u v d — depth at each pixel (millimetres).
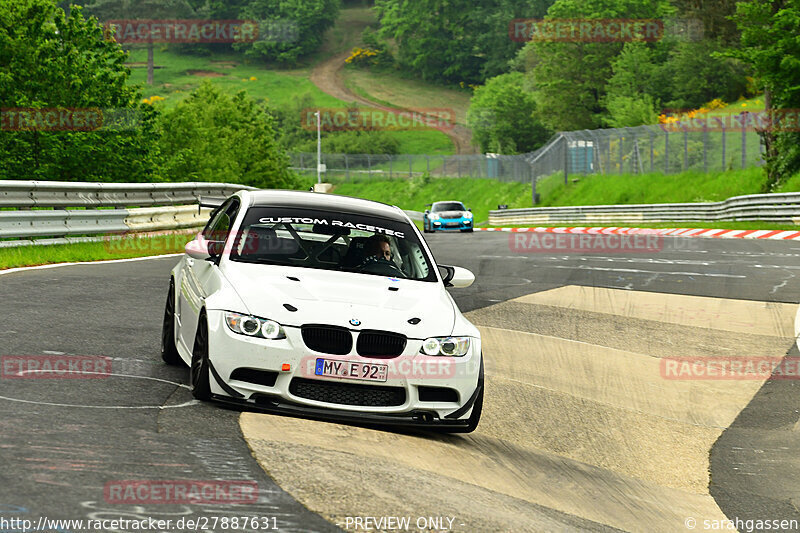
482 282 28891
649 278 30141
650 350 19344
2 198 29328
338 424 10664
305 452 9203
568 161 115875
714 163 91250
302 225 12945
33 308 17500
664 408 15297
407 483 8719
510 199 140375
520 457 11445
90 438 8875
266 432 9828
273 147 125375
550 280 29656
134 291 21641
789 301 25078
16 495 6949
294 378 10523
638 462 12445
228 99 123250
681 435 13898
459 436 11875
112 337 15359
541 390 15531
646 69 148375
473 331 11609
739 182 80562
